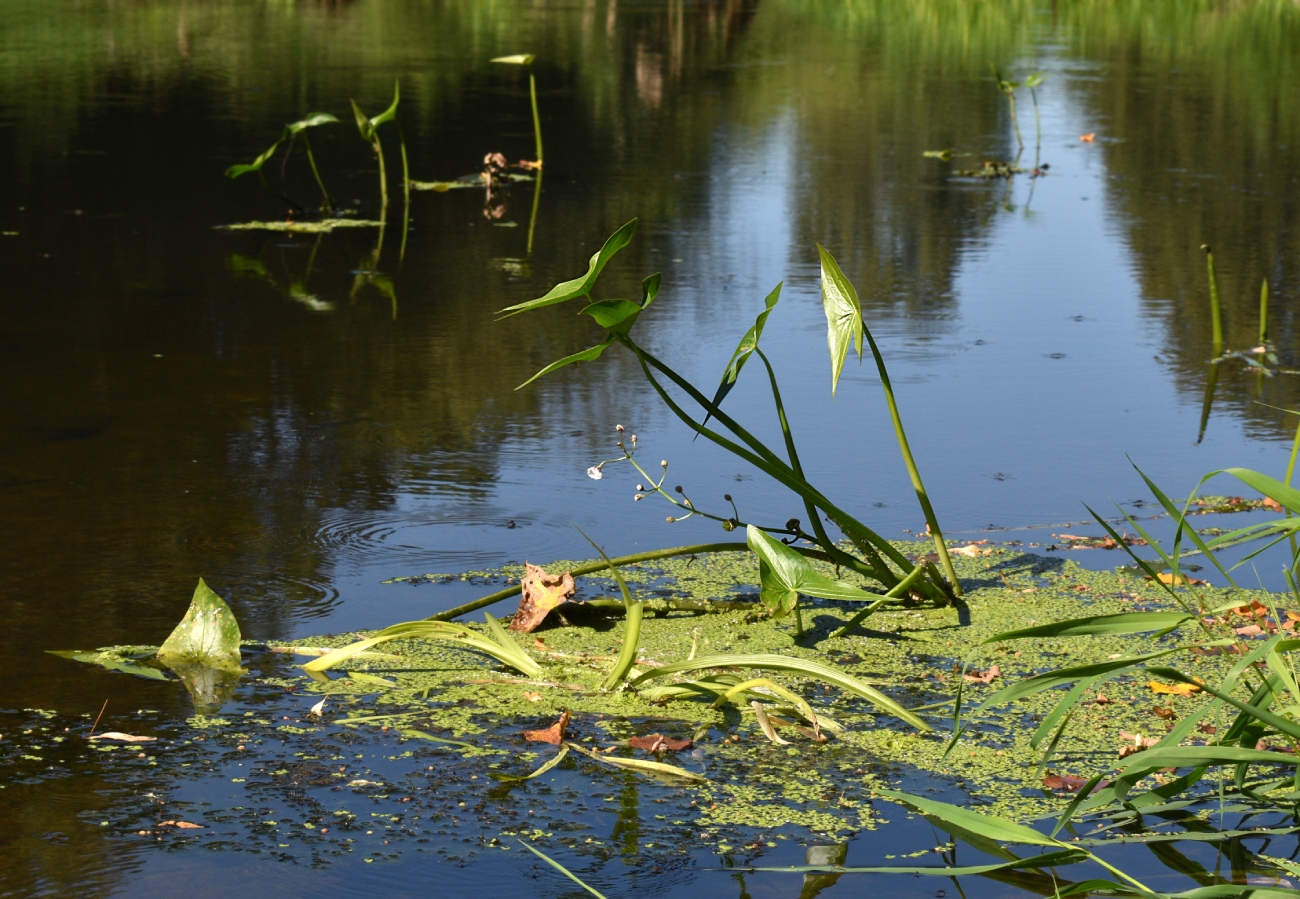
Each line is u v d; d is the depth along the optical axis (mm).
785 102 12930
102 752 2537
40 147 9570
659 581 3480
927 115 12297
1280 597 3354
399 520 3752
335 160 9664
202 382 4898
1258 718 2150
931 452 4414
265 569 3406
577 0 23797
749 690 2852
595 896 2107
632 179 9219
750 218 8102
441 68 14430
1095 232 7848
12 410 4523
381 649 3049
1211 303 6316
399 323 5758
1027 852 2273
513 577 3416
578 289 3014
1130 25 21016
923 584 3340
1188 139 11242
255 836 2264
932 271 6977
